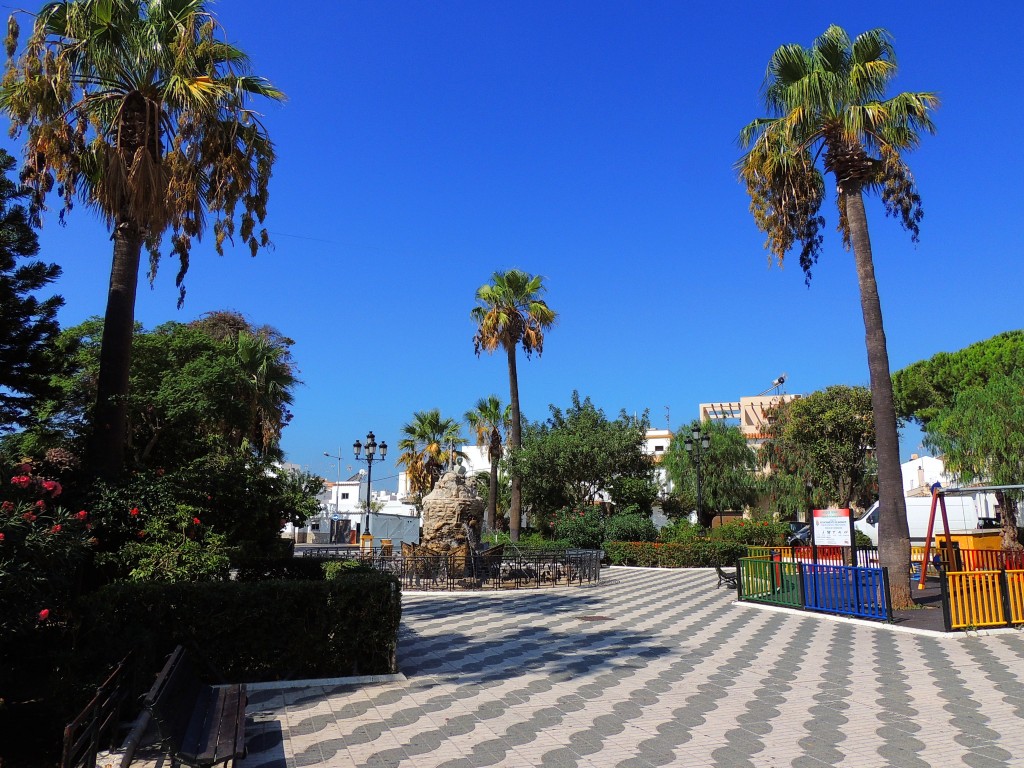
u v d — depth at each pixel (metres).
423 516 20.19
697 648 9.95
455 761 5.21
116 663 6.33
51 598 6.03
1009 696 7.04
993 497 26.48
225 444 15.17
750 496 38.16
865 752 5.33
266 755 5.38
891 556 13.27
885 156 14.28
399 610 8.31
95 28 10.51
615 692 7.35
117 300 10.92
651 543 26.19
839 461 37.09
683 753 5.35
